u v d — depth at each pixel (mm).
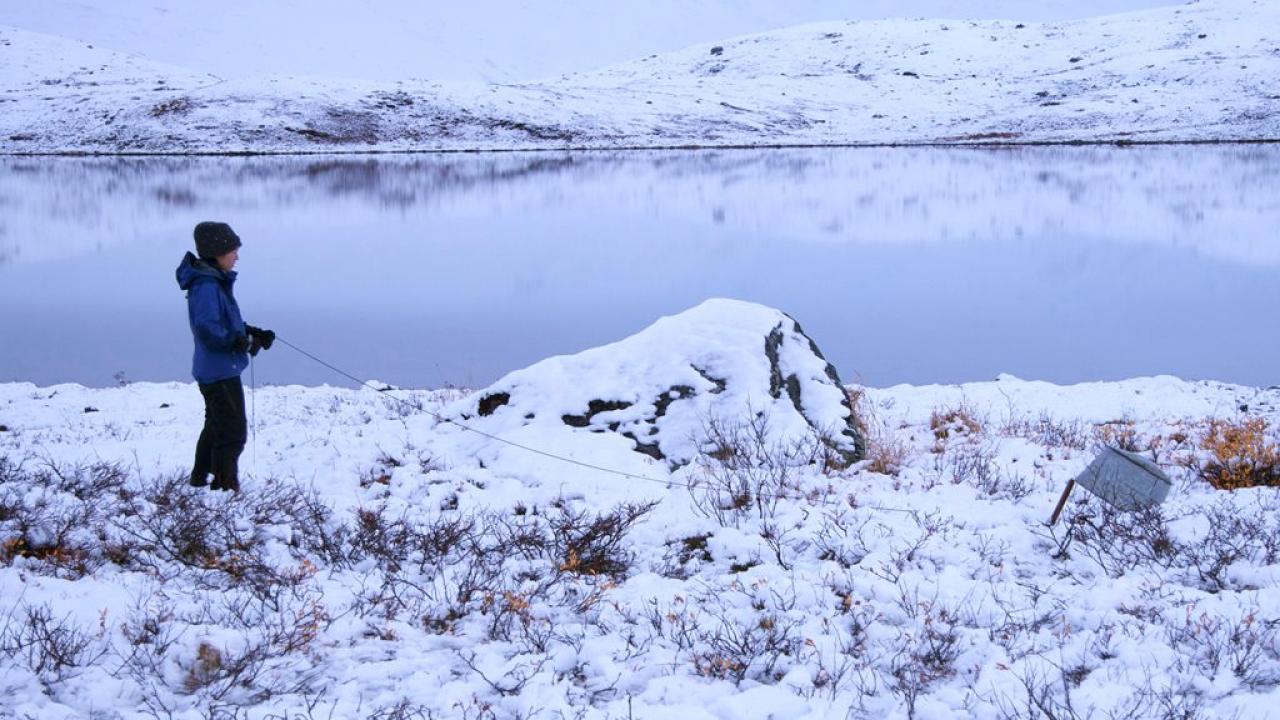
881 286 26672
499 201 49156
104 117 103688
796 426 8797
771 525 6570
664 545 6520
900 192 50250
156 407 12812
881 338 20594
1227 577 5648
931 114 120500
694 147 97000
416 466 8375
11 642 4555
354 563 6090
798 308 23891
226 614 5125
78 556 5805
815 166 69312
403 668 4633
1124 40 155125
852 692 4414
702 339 9555
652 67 192500
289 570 5781
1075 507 7086
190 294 7227
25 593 5105
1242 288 25500
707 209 44688
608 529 6488
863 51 173250
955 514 6879
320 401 13141
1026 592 5484
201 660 4551
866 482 7859
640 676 4594
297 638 4848
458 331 21703
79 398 13477
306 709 4219
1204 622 4930
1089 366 18000
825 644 4844
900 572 5781
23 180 62281
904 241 34500
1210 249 31406
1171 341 20016
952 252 32094
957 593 5445
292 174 66438
